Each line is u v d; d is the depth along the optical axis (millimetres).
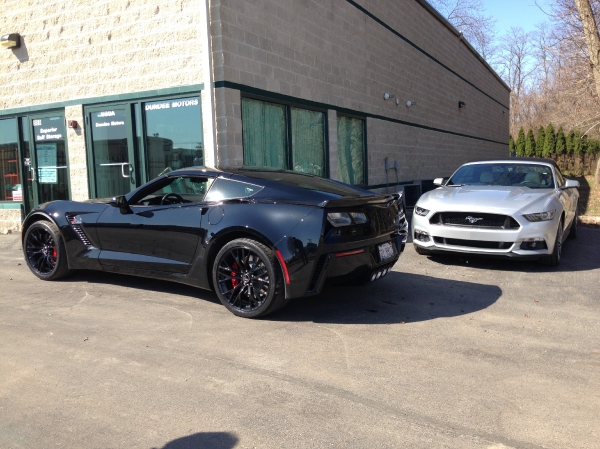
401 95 15891
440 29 19641
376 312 5012
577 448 2674
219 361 3768
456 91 22188
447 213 7016
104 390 3309
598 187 22531
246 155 9000
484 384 3410
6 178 11039
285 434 2793
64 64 9758
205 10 8016
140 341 4168
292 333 4375
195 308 5086
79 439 2752
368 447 2668
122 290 5773
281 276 4570
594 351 4008
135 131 9125
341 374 3553
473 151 25781
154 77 8781
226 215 4875
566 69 19688
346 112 12336
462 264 7293
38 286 5969
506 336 4336
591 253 8195
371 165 13844
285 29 9789
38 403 3146
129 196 5629
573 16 16531
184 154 8648
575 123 20078
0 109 10742
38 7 9914
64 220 5973
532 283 6211
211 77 8133
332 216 4570
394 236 5387
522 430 2844
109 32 9164
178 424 2898
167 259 5289
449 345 4117
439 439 2746
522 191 7273
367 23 13383
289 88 9961
